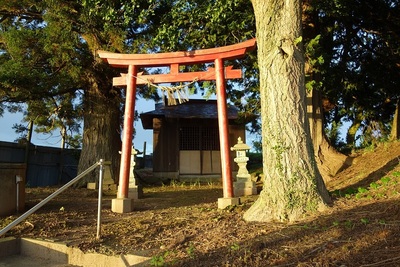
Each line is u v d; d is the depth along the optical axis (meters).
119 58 8.33
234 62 11.83
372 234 4.14
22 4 11.61
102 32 11.00
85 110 14.28
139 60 8.26
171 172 17.64
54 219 6.63
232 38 10.35
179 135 17.89
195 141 18.00
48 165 16.36
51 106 14.93
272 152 5.56
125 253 4.81
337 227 4.53
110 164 13.45
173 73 8.22
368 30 12.65
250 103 13.25
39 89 11.16
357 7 11.40
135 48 10.95
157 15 10.77
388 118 15.09
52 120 15.71
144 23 10.81
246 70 12.30
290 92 5.62
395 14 11.84
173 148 17.83
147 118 18.03
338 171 10.27
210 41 10.12
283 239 4.48
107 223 6.44
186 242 4.98
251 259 4.07
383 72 13.46
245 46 7.86
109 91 14.09
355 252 3.84
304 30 10.98
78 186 13.45
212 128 18.17
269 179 5.58
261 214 5.54
